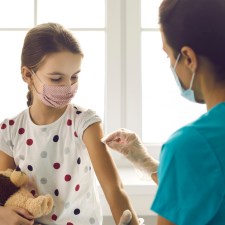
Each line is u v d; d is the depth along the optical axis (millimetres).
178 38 795
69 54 1175
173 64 837
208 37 771
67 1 1866
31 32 1232
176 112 1913
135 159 1200
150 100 1911
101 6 1874
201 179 744
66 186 1223
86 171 1232
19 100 1899
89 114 1244
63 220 1216
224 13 773
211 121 786
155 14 1881
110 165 1197
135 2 1839
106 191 1179
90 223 1229
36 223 1224
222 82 798
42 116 1261
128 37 1849
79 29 1870
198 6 775
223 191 738
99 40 1883
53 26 1219
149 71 1900
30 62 1213
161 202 771
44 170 1237
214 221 751
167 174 769
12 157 1299
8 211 1172
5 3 1861
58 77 1189
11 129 1285
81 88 1896
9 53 1883
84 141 1221
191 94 852
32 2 1863
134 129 1876
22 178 1214
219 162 745
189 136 767
